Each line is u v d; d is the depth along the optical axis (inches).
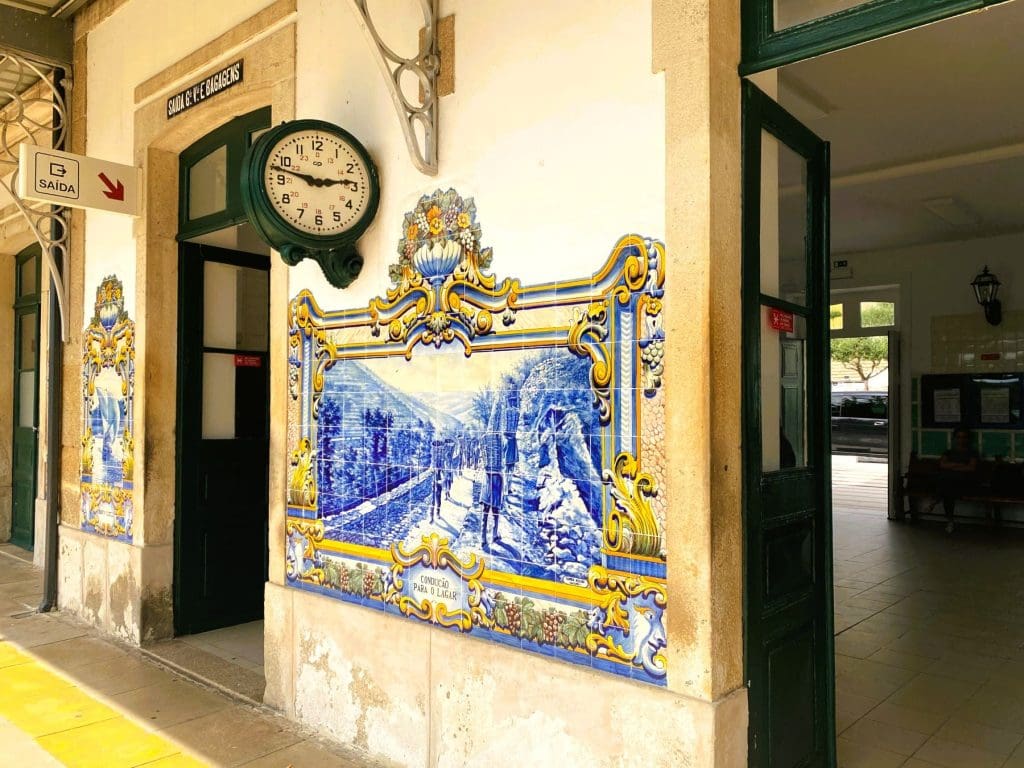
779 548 112.0
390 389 139.7
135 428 209.6
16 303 344.8
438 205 132.0
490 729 119.3
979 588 251.4
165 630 209.5
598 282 108.3
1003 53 177.5
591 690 106.0
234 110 184.5
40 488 307.4
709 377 96.3
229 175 192.7
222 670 185.8
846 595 242.5
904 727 146.1
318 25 157.2
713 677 95.6
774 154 117.6
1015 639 197.9
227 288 224.7
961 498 364.2
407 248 137.4
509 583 118.7
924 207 317.1
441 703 127.0
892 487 400.2
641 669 102.3
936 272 396.8
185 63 191.9
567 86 113.4
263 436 231.9
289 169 134.2
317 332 154.9
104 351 224.8
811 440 123.9
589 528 108.3
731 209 101.3
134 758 139.7
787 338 120.3
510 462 119.0
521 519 117.2
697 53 98.6
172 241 211.0
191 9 192.9
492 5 124.4
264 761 138.3
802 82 194.7
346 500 147.7
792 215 123.2
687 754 95.8
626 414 104.5
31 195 187.8
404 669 133.6
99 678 181.2
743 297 103.0
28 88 267.6
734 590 99.7
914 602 233.8
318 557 153.7
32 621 229.3
